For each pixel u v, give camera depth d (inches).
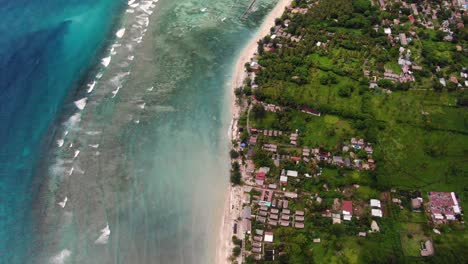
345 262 3496.6
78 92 5201.8
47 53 5664.4
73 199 4047.7
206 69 5684.1
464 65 5580.7
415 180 4158.5
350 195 4005.9
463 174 4227.4
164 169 4382.4
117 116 4936.0
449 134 4667.8
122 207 4010.8
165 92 5295.3
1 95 4995.1
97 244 3705.7
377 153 4389.8
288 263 3474.4
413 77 5388.8
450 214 3870.6
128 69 5600.4
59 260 3575.3
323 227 3745.1
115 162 4419.3
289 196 3993.6
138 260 3612.2
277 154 4409.5
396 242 3649.1
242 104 5118.1
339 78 5374.0
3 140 4542.3
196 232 3838.6
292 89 5187.0
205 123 4911.4
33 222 3848.4
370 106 4940.9
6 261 3563.0
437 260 3496.6
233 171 4276.6
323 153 4394.7
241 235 3740.2
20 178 4210.1
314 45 5895.7
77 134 4682.6
